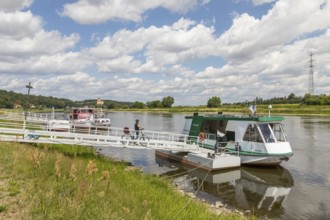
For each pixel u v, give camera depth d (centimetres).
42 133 2105
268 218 1313
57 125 3147
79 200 668
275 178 1998
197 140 2603
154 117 10550
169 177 2028
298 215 1359
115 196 952
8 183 904
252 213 1373
